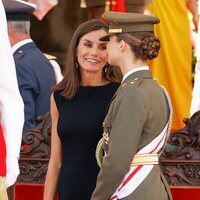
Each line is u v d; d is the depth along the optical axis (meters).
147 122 13.85
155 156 14.03
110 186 13.74
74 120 15.35
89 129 15.28
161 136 14.07
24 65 18.52
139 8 21.02
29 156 17.11
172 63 21.19
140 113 13.68
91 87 15.50
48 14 23.02
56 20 23.03
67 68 15.56
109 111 14.02
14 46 18.73
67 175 15.39
